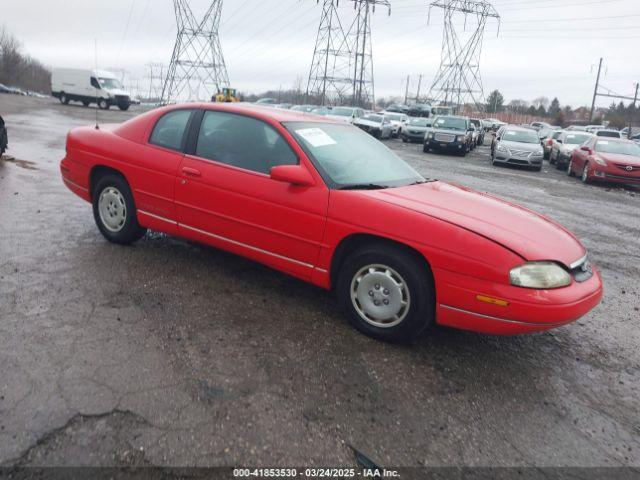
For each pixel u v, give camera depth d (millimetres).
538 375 3145
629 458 2428
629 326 4094
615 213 9773
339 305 3861
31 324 3129
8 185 7062
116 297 3639
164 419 2359
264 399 2592
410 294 3178
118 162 4535
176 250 4801
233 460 2150
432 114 42688
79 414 2336
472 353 3344
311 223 3479
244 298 3836
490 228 3119
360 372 2949
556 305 2904
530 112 99625
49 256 4344
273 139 3805
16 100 36812
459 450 2357
